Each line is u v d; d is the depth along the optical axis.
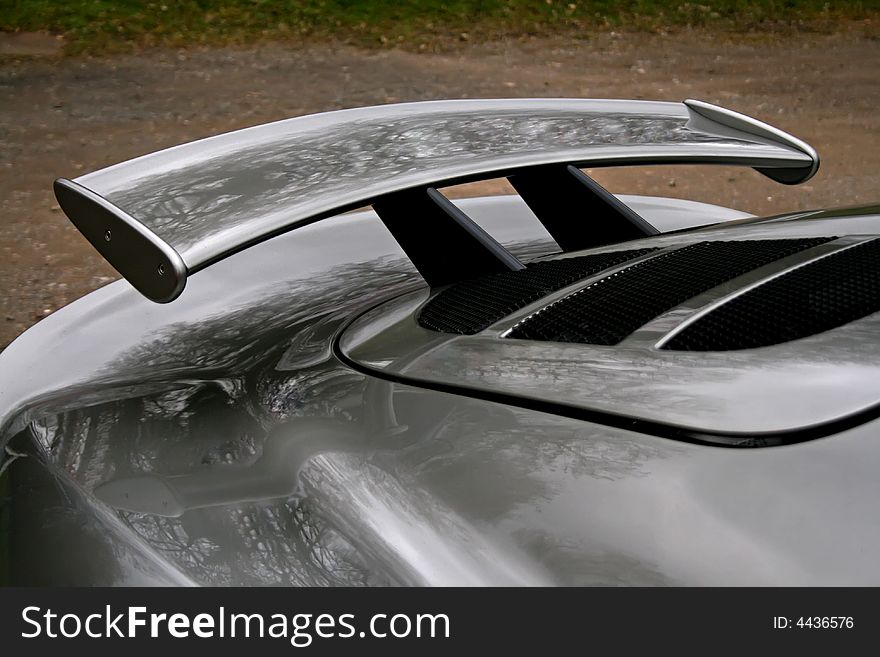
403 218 1.46
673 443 0.87
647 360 1.00
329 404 1.12
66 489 1.05
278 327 1.42
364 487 0.96
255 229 1.05
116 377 1.32
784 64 9.85
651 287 1.17
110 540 0.96
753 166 1.56
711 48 10.48
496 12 11.15
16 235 4.89
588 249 1.48
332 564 0.90
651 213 2.02
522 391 1.02
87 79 8.42
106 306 1.56
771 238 1.29
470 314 1.25
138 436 1.13
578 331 1.11
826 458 0.81
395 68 9.20
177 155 1.32
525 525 0.85
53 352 1.43
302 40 9.98
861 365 0.91
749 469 0.82
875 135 7.31
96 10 10.16
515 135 1.48
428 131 1.47
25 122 7.18
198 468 1.06
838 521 0.76
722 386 0.92
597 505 0.84
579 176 1.63
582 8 11.49
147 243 1.02
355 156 1.33
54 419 1.20
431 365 1.14
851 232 1.26
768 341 0.97
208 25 10.16
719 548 0.77
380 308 1.41
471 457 0.95
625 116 1.66
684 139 1.56
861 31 11.36
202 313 1.52
